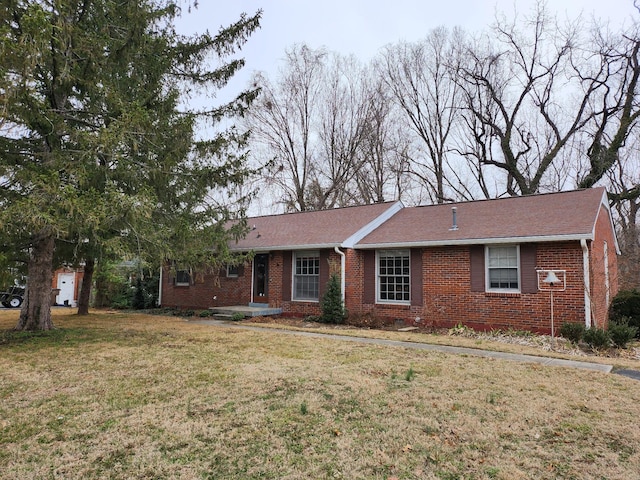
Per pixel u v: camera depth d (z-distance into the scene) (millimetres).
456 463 3572
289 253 15602
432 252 12836
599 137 24266
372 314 13469
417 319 12922
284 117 28844
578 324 10023
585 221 10930
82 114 9930
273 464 3510
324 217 17875
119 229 9203
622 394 5582
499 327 11469
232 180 12148
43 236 9367
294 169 29297
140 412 4695
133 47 9773
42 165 8414
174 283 19828
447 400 5199
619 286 20406
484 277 11828
